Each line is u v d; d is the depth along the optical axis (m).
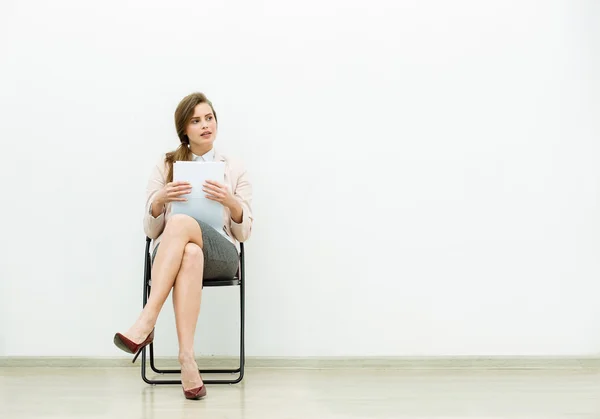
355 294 3.21
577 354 3.23
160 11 3.21
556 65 3.24
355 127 3.23
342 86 3.23
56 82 3.20
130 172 3.20
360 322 3.21
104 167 3.20
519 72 3.26
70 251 3.19
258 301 3.20
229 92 3.21
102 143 3.20
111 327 3.19
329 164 3.22
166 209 2.78
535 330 3.23
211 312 3.19
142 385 2.74
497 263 3.23
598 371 3.12
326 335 3.21
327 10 3.23
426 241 3.23
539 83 3.26
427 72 3.24
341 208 3.22
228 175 2.85
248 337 3.19
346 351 3.20
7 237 3.18
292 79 3.22
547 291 3.24
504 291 3.23
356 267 3.22
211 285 2.65
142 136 3.21
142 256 3.20
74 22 3.20
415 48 3.24
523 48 3.26
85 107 3.20
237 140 3.21
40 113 3.19
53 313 3.18
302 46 3.22
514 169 3.25
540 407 2.34
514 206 3.24
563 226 3.25
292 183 3.22
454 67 3.25
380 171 3.23
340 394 2.56
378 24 3.24
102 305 3.19
